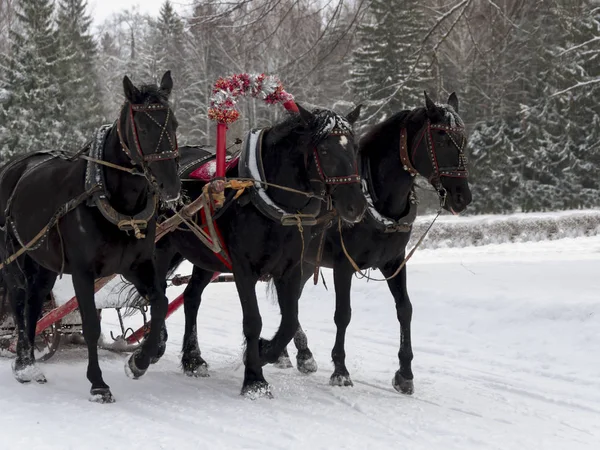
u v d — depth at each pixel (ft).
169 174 17.88
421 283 35.78
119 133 18.66
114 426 16.90
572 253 56.03
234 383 22.06
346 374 21.97
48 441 15.67
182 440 15.94
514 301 29.96
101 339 26.14
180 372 23.62
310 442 16.01
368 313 33.65
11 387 20.75
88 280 19.31
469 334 28.78
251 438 16.26
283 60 57.26
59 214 19.42
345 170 18.65
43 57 92.63
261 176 19.74
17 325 21.79
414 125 21.04
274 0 38.40
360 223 21.22
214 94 20.29
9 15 101.35
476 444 16.25
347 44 40.37
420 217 88.12
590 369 23.38
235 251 20.17
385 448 15.72
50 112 93.25
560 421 18.35
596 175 93.50
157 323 20.21
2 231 22.63
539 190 94.22
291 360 26.37
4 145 91.86
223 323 33.78
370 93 54.54
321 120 18.80
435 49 37.35
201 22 38.91
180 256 25.35
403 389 21.17
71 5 98.73
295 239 20.01
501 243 71.51
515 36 44.78
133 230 19.06
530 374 23.58
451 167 20.58
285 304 20.49
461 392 21.29
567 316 27.61
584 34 52.70
